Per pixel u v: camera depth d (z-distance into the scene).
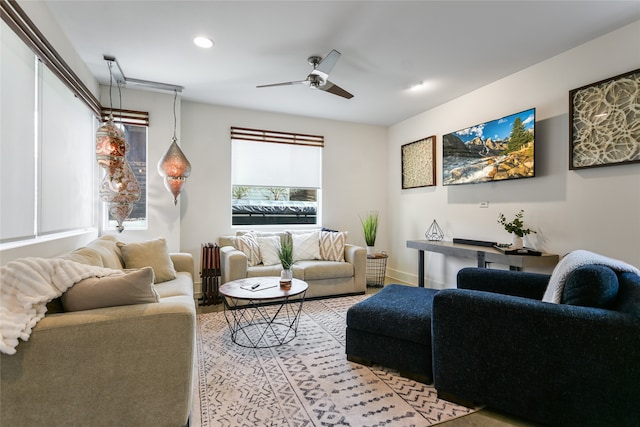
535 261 2.77
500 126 3.31
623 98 2.38
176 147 3.65
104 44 2.68
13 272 1.29
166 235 3.81
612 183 2.48
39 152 2.12
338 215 5.06
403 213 4.98
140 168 3.73
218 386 1.96
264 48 2.75
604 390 1.40
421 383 2.00
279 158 4.71
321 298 3.91
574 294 1.55
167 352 1.45
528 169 3.03
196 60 2.98
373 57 2.91
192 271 3.43
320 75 2.76
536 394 1.54
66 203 2.59
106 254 2.38
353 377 2.07
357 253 4.09
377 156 5.30
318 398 1.83
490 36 2.55
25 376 1.26
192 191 4.17
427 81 3.46
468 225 3.82
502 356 1.62
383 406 1.76
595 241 2.59
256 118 4.51
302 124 4.80
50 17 2.21
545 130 2.97
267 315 3.29
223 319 3.18
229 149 4.36
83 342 1.33
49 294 1.34
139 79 3.42
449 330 1.76
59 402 1.30
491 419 1.65
